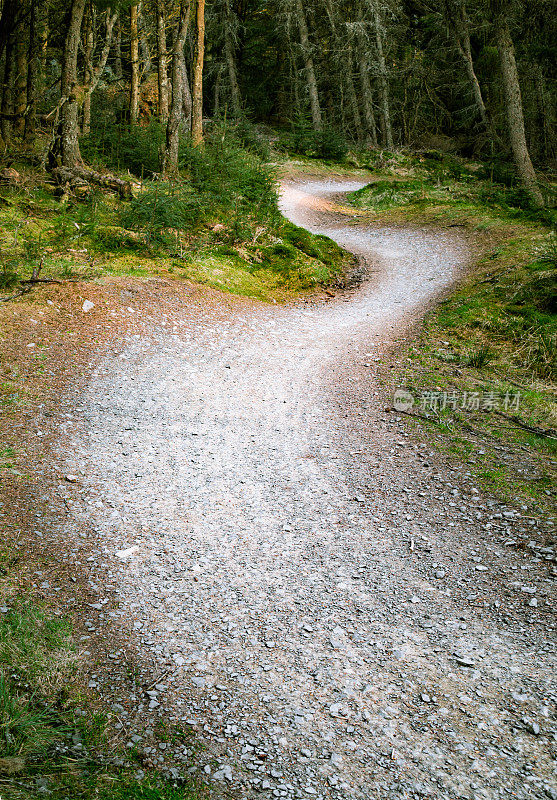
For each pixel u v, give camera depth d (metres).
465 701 3.01
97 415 5.98
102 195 12.00
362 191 21.97
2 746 2.45
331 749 2.75
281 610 3.71
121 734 2.70
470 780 2.58
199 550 4.24
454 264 12.77
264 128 32.09
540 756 2.68
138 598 3.68
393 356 8.27
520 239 13.11
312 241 13.88
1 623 3.16
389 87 35.16
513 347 8.28
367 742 2.79
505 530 4.41
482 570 4.02
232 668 3.22
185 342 8.28
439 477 5.24
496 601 3.73
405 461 5.56
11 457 4.91
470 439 5.89
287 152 27.88
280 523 4.65
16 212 10.66
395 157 29.08
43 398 6.03
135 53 17.02
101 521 4.37
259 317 9.92
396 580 3.99
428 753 2.73
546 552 4.10
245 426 6.31
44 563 3.79
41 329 7.40
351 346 8.84
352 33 31.25
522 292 9.77
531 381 7.32
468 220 16.06
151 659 3.21
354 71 34.97
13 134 14.18
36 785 2.28
